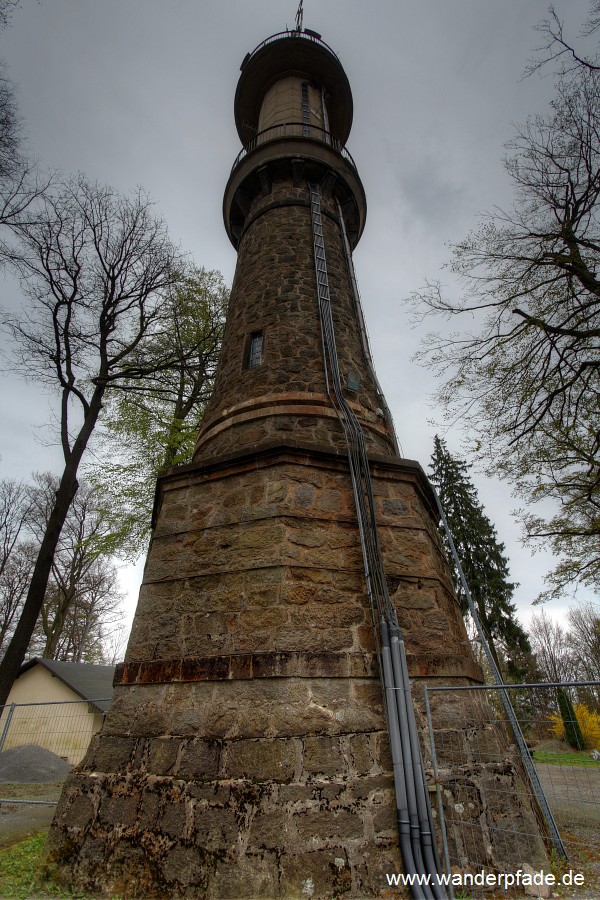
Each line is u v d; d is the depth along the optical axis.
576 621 41.09
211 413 8.46
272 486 6.12
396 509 6.55
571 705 6.79
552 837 5.37
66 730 17.55
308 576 5.51
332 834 4.16
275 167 11.76
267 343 8.53
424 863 4.12
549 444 11.41
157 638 5.71
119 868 4.36
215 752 4.62
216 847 4.14
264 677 4.85
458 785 4.85
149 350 14.85
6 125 8.54
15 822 7.80
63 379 12.33
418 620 5.75
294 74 15.20
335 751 4.55
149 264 13.75
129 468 14.95
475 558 25.59
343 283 10.14
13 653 9.48
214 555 5.98
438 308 10.94
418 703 5.18
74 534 25.77
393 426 8.65
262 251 10.35
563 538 13.40
